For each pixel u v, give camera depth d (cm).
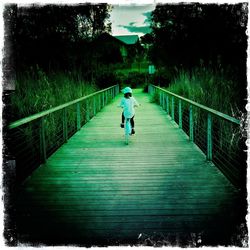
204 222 345
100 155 650
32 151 613
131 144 752
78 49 1717
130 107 750
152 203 398
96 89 1628
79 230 333
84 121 1116
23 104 707
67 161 605
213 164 567
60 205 396
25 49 1281
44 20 1363
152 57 2256
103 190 446
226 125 629
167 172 525
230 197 412
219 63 1040
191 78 1150
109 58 2477
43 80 916
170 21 1786
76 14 1512
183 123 1002
